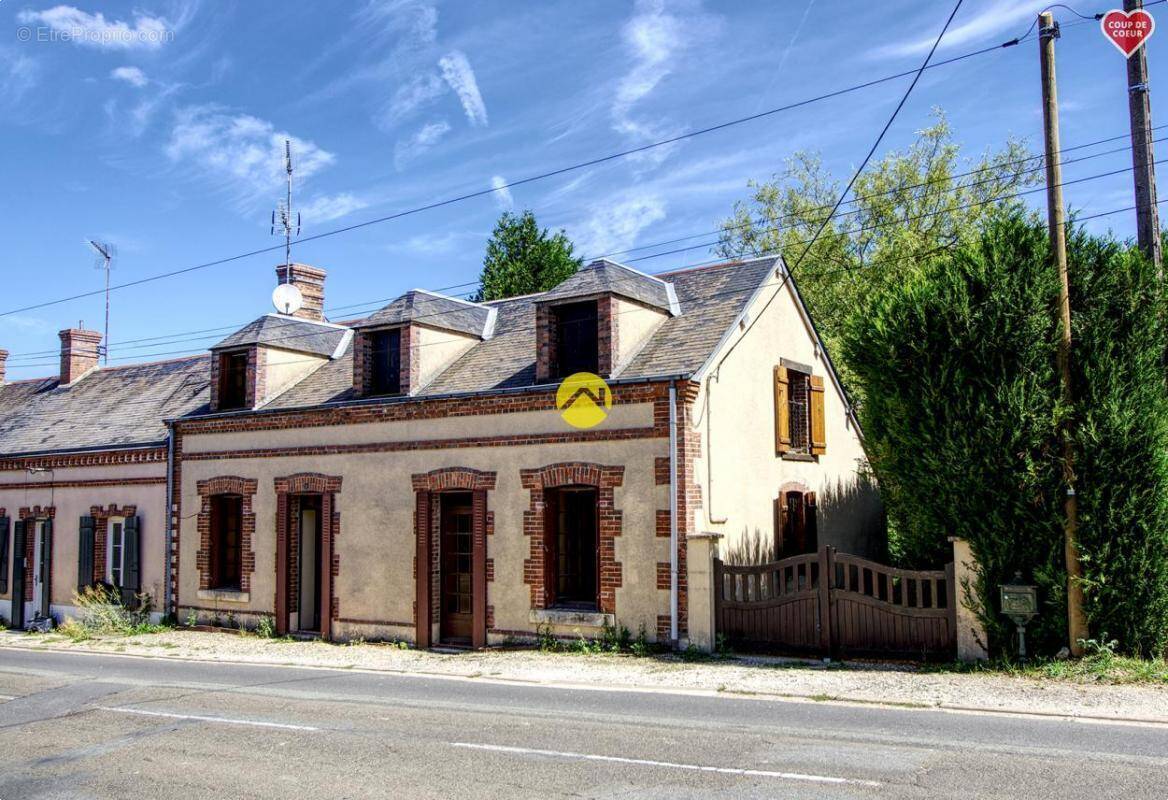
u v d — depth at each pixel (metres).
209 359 24.41
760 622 13.15
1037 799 6.52
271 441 18.14
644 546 13.79
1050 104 12.09
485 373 16.47
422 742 8.70
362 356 17.53
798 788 6.89
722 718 9.45
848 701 10.20
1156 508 11.24
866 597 12.51
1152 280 11.64
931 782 6.96
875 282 27.33
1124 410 11.38
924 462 12.55
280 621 17.61
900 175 29.91
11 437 24.88
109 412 23.61
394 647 15.80
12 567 22.41
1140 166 12.16
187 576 19.16
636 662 12.92
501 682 12.15
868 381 14.01
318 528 18.41
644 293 15.70
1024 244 12.26
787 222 32.03
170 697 11.63
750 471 15.76
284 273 23.84
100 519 21.00
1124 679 10.52
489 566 15.16
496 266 39.53
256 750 8.59
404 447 16.34
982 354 11.96
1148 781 6.92
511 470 15.11
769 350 16.88
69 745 9.09
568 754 8.08
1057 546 11.57
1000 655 11.69
